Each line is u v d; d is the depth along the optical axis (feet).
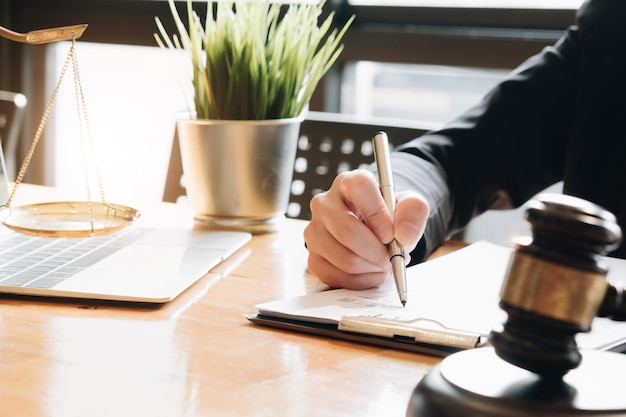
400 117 7.61
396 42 6.81
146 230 3.48
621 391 1.48
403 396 1.87
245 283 2.79
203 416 1.72
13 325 2.27
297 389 1.88
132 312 2.43
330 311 2.37
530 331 1.48
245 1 3.69
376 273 2.68
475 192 3.90
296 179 4.85
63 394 1.81
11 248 3.07
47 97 8.77
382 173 2.81
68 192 4.42
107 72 8.87
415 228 2.60
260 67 3.59
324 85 7.18
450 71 6.79
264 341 2.22
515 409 1.42
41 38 2.67
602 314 1.50
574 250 1.43
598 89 4.16
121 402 1.78
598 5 4.30
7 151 6.81
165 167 8.98
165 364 2.01
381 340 2.20
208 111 3.61
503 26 6.44
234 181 3.54
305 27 3.68
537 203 1.45
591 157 4.12
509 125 4.24
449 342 2.13
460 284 2.67
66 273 2.72
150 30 7.94
